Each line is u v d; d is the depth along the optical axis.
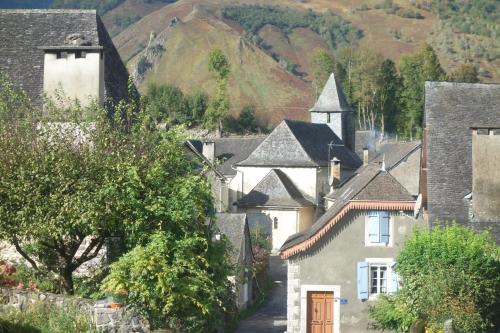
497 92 50.22
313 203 110.81
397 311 45.91
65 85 44.78
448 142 48.12
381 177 52.69
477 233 45.50
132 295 32.91
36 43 48.50
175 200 34.91
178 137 37.19
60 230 34.19
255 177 113.75
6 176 34.38
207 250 36.38
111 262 36.62
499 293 43.81
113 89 48.25
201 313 34.62
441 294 42.78
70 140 35.75
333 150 121.50
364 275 52.56
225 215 65.50
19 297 32.97
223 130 187.38
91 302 32.25
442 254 43.47
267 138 115.50
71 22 49.28
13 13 49.50
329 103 132.38
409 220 52.47
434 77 190.38
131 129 37.53
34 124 36.69
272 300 70.31
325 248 52.81
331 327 52.91
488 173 46.25
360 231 52.75
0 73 44.56
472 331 42.03
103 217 34.69
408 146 105.50
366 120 186.50
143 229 34.97
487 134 46.59
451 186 46.78
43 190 34.72
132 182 34.62
